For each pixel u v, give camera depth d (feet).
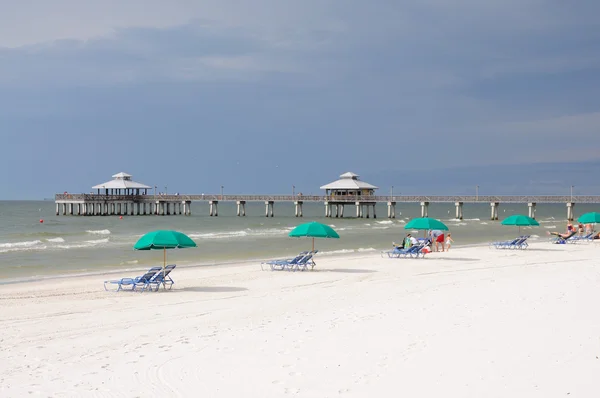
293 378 26.76
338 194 304.91
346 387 25.23
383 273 72.02
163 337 36.37
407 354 29.96
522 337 32.45
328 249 116.26
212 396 24.82
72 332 38.34
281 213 426.51
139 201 314.14
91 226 213.25
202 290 58.39
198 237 150.41
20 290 59.00
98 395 25.29
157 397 24.90
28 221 248.93
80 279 69.26
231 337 35.65
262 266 81.66
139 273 75.87
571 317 37.42
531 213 281.33
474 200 288.10
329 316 41.47
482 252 103.35
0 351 33.19
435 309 42.37
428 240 104.32
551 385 24.45
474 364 27.71
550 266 75.36
